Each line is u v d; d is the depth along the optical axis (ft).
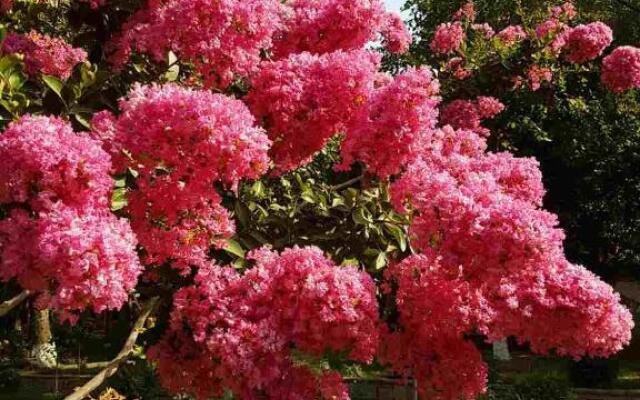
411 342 10.82
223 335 9.48
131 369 14.33
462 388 10.77
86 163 8.59
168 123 9.42
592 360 50.29
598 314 9.82
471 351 10.85
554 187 59.00
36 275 8.35
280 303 9.59
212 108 9.52
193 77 13.19
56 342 52.31
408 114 11.74
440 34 29.89
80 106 12.78
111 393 17.65
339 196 14.23
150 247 10.25
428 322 10.41
